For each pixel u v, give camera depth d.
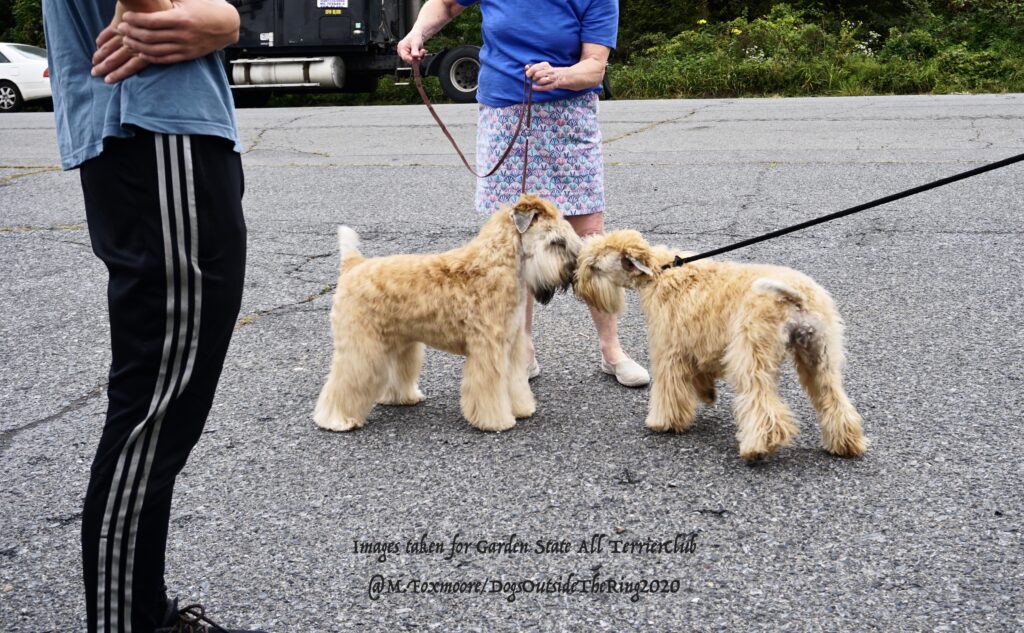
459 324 3.98
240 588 2.87
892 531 3.06
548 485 3.49
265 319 5.57
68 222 8.02
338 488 3.52
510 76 4.23
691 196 8.22
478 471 3.63
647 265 3.91
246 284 6.23
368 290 3.97
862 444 3.60
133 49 2.00
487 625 2.66
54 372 4.81
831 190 8.19
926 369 4.46
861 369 4.50
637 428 4.02
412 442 3.93
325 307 5.76
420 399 4.41
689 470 3.58
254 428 4.10
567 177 4.34
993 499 3.24
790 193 8.15
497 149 4.36
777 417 3.50
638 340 5.18
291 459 3.78
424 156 10.89
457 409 4.31
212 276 2.17
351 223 7.80
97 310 5.79
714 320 3.70
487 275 3.93
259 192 9.14
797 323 3.47
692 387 3.93
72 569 3.00
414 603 2.78
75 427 4.14
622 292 4.07
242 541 3.15
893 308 5.34
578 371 4.74
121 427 2.15
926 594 2.71
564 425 4.07
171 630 2.35
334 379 4.06
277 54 18.03
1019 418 3.88
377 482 3.56
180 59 2.07
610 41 4.20
